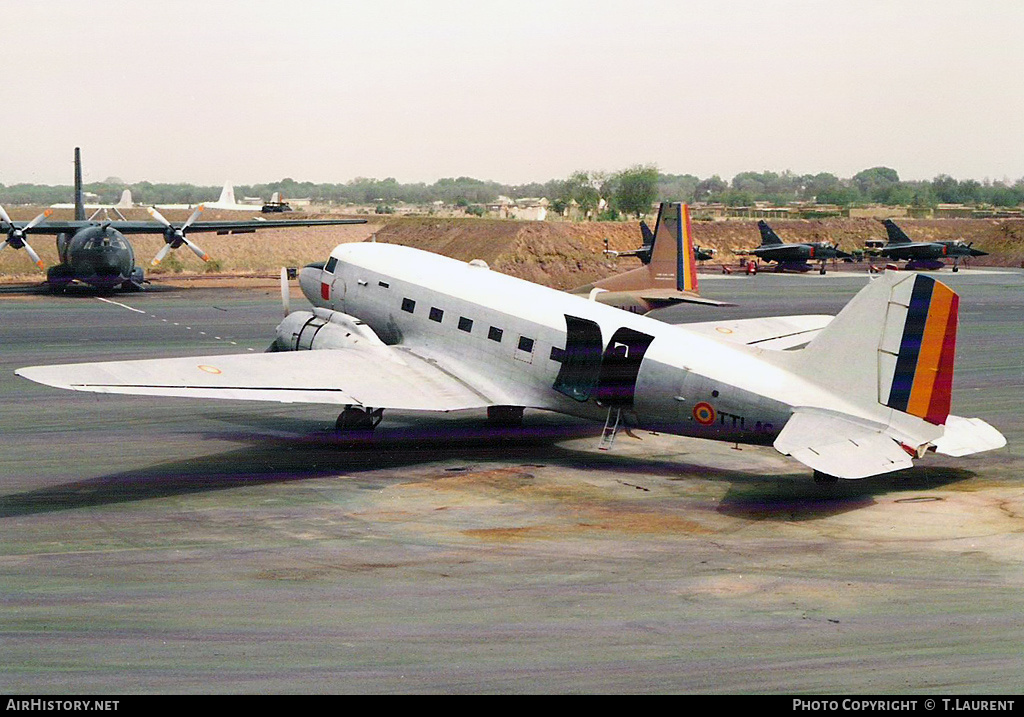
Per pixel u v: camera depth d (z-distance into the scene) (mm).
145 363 19703
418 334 24203
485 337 22906
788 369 19047
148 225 66750
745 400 19016
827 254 87438
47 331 42969
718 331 26219
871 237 120312
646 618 12391
